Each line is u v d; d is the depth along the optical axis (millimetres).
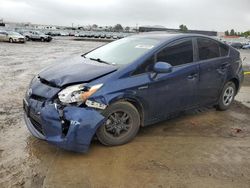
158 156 4168
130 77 4328
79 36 80438
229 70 6020
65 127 3898
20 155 4078
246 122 5742
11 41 34812
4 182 3447
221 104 6156
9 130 4930
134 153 4227
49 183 3449
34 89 4297
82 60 5016
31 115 4238
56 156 4078
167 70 4473
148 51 4660
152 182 3539
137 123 4535
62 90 3975
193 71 5168
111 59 4863
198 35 5527
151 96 4566
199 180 3619
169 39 5012
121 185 3461
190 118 5789
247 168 3965
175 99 4965
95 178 3582
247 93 8273
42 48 27172
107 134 4281
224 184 3559
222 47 6000
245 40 58062
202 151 4391
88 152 4195
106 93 4043
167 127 5262
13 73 10703
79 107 3896
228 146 4609
